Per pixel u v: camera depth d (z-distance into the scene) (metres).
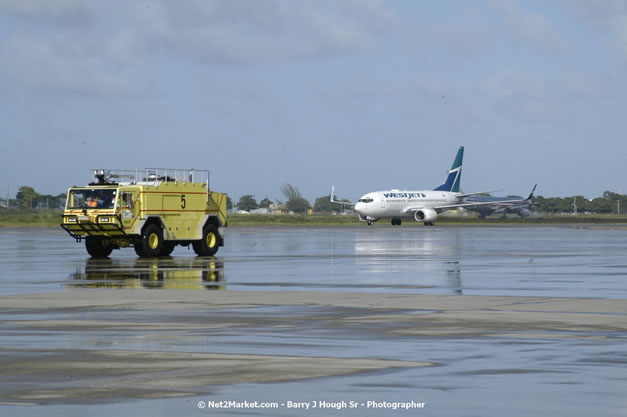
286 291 67.25
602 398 27.75
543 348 37.88
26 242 169.88
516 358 35.22
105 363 34.00
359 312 52.41
